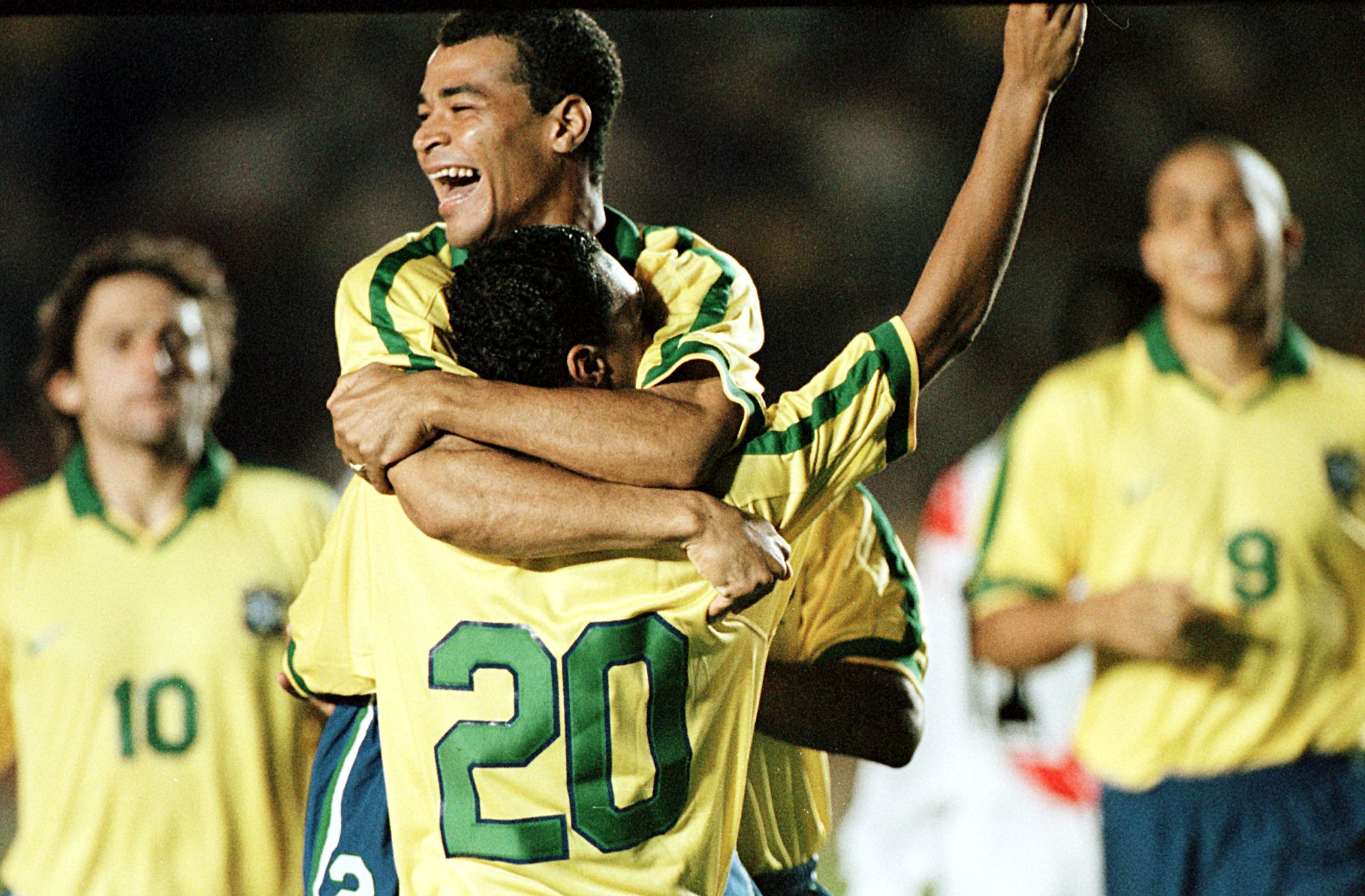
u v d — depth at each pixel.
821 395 7.73
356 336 8.00
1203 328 15.52
